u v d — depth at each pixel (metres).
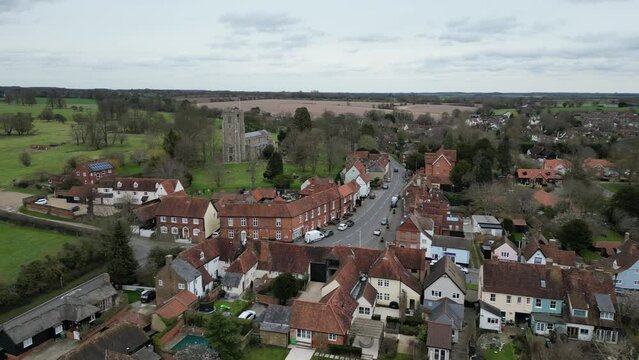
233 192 134.25
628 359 57.09
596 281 67.69
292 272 79.19
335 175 160.00
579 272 69.00
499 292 68.38
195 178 154.00
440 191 133.62
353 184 130.75
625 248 88.31
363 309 67.81
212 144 184.00
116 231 79.50
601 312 64.00
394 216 120.12
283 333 61.41
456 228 104.69
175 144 163.88
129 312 69.19
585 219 104.75
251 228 101.56
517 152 182.38
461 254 88.50
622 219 106.44
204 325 64.06
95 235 92.94
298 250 81.44
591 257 93.88
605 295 65.56
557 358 57.84
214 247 84.44
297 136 173.25
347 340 60.78
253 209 101.81
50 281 78.75
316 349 60.88
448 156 155.12
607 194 129.00
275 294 71.50
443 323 58.53
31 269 77.44
